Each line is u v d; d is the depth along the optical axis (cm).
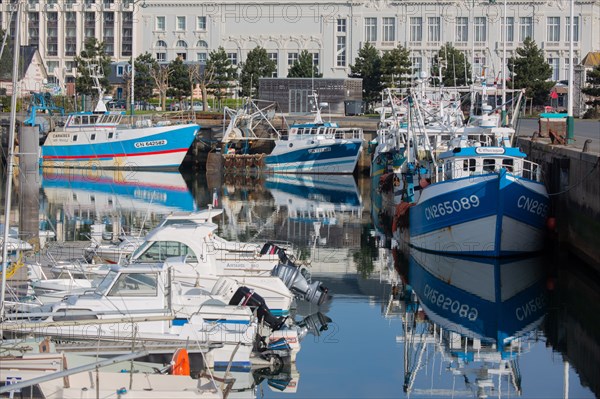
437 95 6956
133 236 4006
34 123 8356
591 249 3941
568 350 2902
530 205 4106
